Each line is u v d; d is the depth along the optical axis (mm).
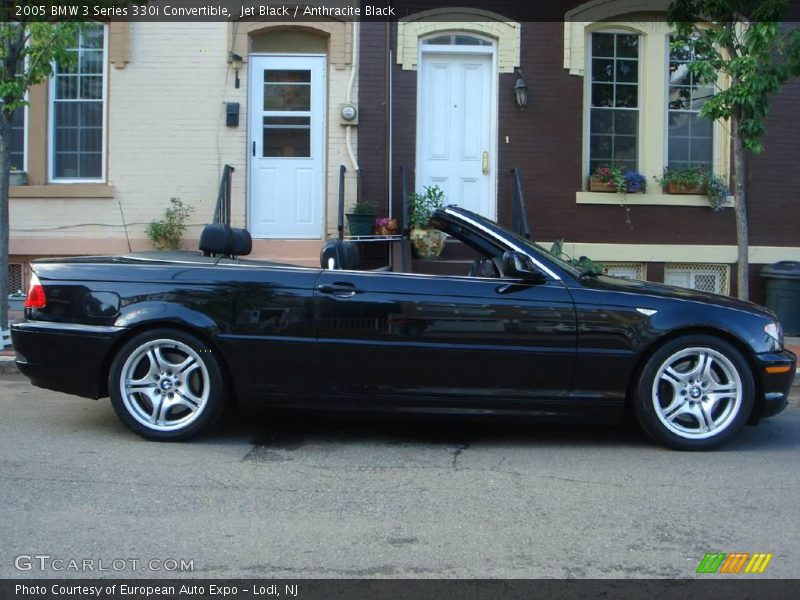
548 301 5758
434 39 11469
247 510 4645
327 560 4016
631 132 11734
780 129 11477
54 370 5949
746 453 5918
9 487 4953
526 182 11383
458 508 4727
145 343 5859
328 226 11352
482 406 5805
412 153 11336
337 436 6281
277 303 5812
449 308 5758
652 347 5758
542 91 11375
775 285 10930
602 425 6312
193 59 11180
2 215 8953
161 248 11125
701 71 8891
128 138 11211
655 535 4359
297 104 11453
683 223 11469
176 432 5910
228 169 10914
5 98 8633
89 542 4176
